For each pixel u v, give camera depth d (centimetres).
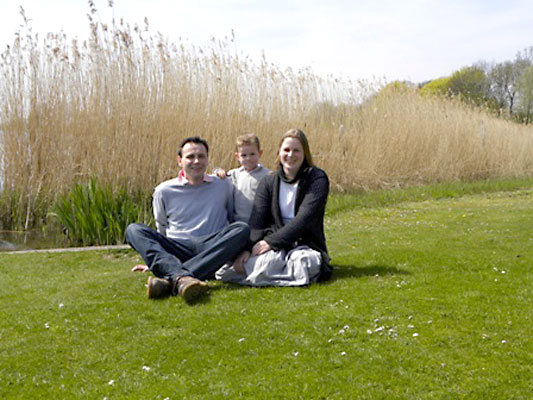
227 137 788
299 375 221
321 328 272
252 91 884
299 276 353
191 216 385
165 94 757
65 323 293
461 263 405
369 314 291
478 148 1250
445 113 1248
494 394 203
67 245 598
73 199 637
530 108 2844
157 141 726
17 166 715
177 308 314
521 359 232
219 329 275
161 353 248
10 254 520
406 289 338
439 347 246
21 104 721
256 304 316
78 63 744
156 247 349
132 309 315
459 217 691
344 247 509
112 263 480
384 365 229
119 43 752
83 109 729
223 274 376
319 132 964
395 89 1234
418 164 1120
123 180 697
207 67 836
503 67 3216
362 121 1077
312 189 368
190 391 211
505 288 337
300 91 958
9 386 220
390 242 522
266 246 364
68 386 219
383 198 899
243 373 225
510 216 680
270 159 863
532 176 1350
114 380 222
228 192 403
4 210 710
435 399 200
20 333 280
